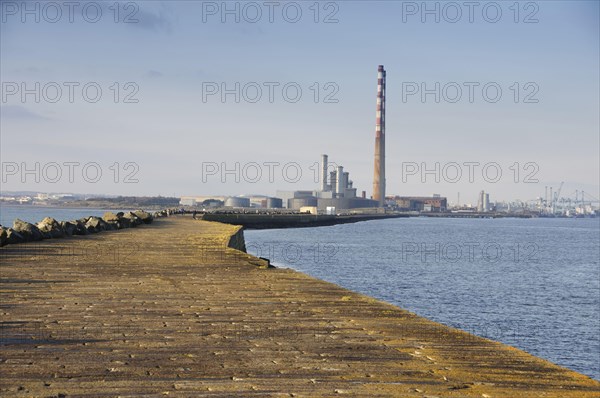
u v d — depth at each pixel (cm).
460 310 2645
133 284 1346
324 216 16475
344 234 10062
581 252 7119
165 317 955
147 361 678
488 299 3011
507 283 3759
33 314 969
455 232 12669
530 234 12781
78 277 1455
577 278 4225
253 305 1076
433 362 684
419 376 627
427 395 565
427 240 8706
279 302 1110
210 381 602
